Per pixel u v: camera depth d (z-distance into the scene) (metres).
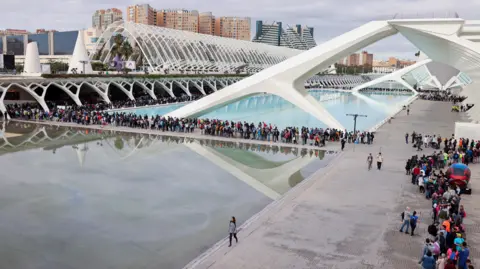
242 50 117.50
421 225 15.73
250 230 15.20
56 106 55.31
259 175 24.80
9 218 17.19
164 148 32.28
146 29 84.81
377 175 23.39
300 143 34.28
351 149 31.61
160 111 58.44
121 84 66.38
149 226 16.39
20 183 22.42
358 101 85.62
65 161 27.81
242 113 59.72
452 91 123.19
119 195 20.47
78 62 72.25
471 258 12.85
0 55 65.50
